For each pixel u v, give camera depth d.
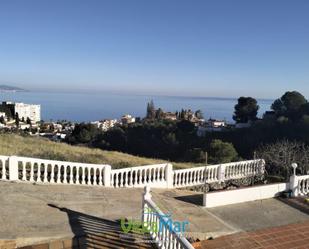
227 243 8.55
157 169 13.53
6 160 12.70
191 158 37.56
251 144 50.66
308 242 8.83
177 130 66.00
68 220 8.75
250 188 11.88
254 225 9.78
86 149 26.56
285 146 22.59
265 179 17.36
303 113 56.25
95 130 64.75
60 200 10.26
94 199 10.70
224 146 33.19
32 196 10.36
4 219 8.42
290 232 9.41
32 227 8.10
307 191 13.05
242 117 79.88
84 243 7.58
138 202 10.84
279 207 11.44
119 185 12.88
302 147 24.50
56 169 14.26
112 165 18.94
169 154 53.31
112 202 10.57
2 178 11.73
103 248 7.43
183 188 14.12
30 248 7.27
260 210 11.05
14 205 9.45
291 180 12.73
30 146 22.69
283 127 53.12
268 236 9.07
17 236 7.53
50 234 7.79
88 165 12.36
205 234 8.80
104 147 59.16
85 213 9.38
